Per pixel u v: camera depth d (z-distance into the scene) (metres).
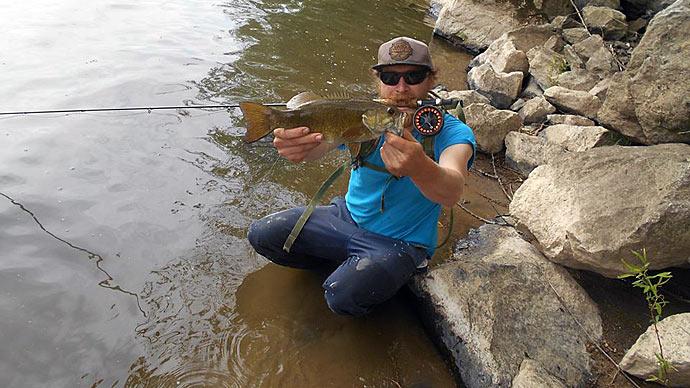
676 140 4.52
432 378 3.11
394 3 10.88
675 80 4.47
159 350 3.04
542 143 5.23
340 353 3.17
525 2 9.09
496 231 4.21
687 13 4.57
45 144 4.69
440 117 2.84
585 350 3.20
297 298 3.50
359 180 3.24
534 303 3.39
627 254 3.39
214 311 3.33
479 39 8.91
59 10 7.69
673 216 3.29
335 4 10.05
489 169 5.27
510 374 2.94
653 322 3.11
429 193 2.60
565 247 3.60
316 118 2.41
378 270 3.09
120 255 3.66
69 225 3.86
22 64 6.02
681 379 2.87
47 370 2.86
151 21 7.81
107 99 5.54
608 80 6.16
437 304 3.35
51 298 3.28
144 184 4.38
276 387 2.92
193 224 4.02
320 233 3.32
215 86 6.16
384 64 2.94
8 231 3.73
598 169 3.85
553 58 7.09
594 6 8.69
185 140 5.04
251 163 4.84
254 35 7.85
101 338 3.07
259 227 3.45
